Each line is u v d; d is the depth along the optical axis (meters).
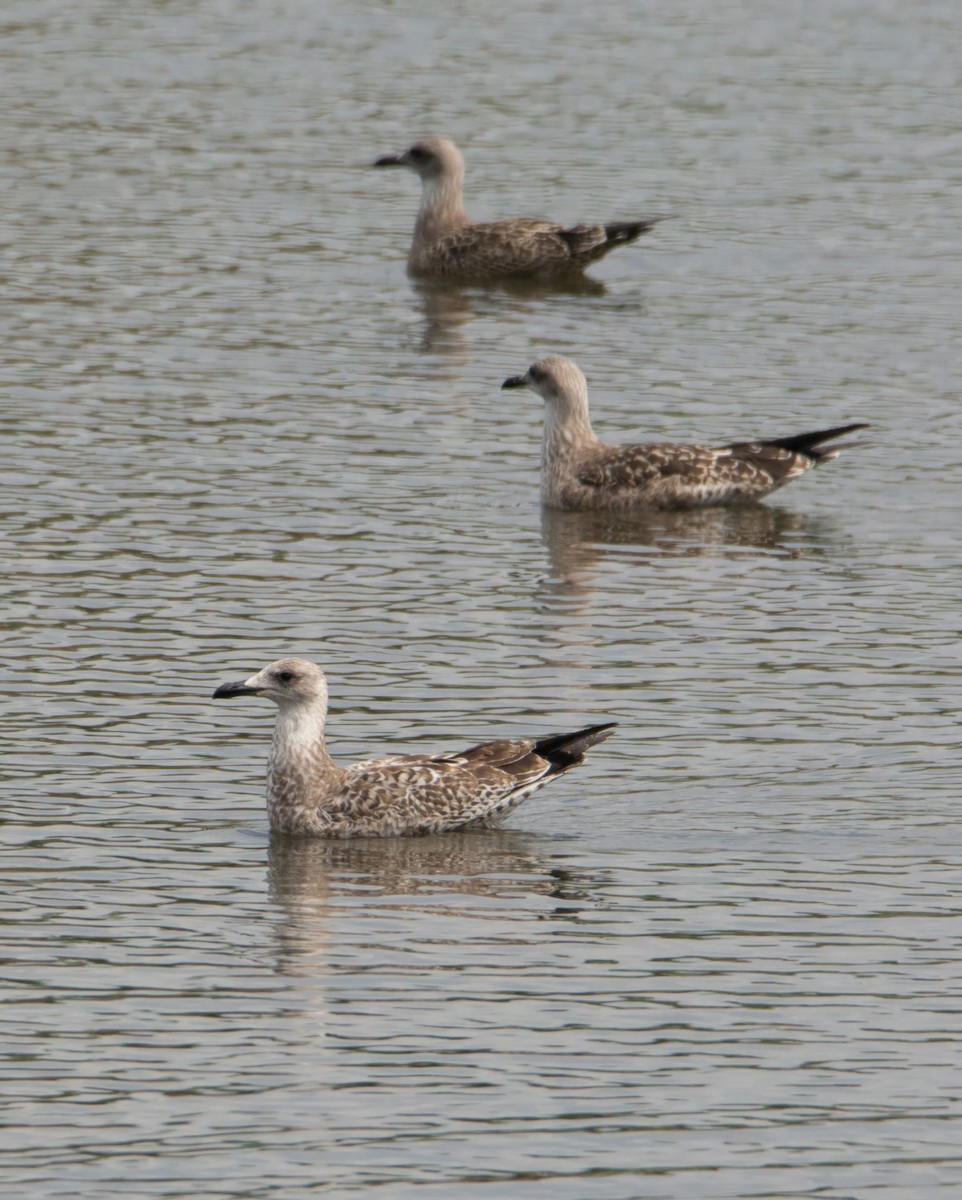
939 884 14.22
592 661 18.47
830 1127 11.20
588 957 13.10
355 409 26.17
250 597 19.77
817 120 41.47
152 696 17.39
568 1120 11.21
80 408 25.44
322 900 13.95
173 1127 11.08
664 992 12.65
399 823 15.14
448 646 18.73
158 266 31.95
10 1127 11.05
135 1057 11.77
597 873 14.45
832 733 16.91
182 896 13.94
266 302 30.72
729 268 33.22
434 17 49.31
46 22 47.56
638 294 32.12
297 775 15.17
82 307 29.62
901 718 17.23
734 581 21.00
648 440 25.03
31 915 13.52
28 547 20.83
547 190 36.56
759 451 24.02
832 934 13.45
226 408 25.83
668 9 50.78
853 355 28.75
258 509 22.38
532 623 19.47
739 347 29.19
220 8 49.81
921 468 24.73
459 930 13.48
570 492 23.41
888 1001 12.58
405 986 12.68
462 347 29.14
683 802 15.59
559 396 23.64
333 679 17.80
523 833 15.25
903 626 19.59
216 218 34.66
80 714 16.94
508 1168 10.75
